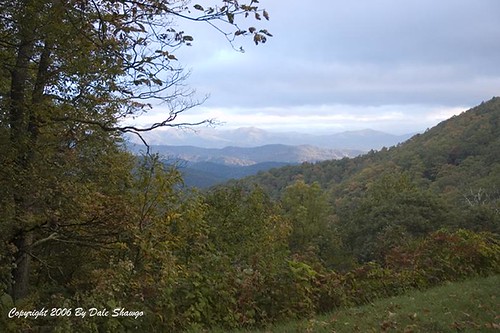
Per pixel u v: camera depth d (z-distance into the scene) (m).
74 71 6.79
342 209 62.00
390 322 5.86
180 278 6.43
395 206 39.66
